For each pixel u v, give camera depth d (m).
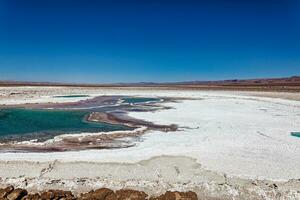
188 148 15.94
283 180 11.91
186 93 59.06
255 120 24.83
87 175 12.21
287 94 50.72
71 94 55.50
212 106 35.06
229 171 12.76
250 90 65.75
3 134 19.92
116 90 71.12
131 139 18.03
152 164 13.45
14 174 12.20
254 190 11.09
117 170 12.73
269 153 15.23
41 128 22.03
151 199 10.27
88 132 20.58
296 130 20.81
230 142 17.27
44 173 12.34
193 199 10.23
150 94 56.84
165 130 20.73
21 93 49.41
